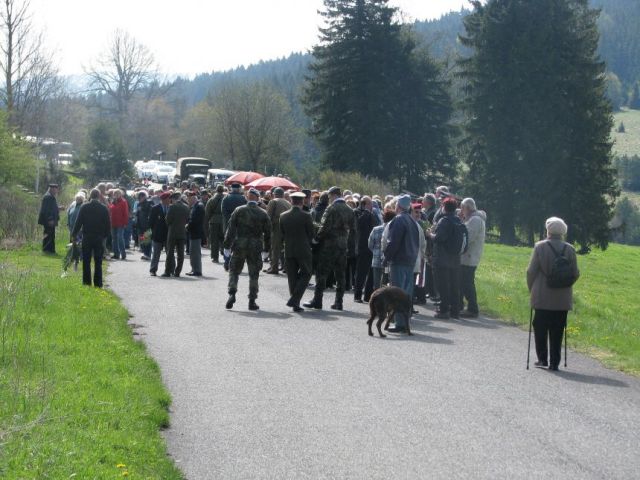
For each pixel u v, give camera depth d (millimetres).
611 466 6820
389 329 13359
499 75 55344
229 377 9766
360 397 8922
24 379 8336
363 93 64625
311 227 15422
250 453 6996
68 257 18781
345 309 15836
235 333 12734
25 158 40250
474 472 6578
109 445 6621
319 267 15586
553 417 8328
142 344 11359
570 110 54781
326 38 66000
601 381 10164
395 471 6566
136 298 16406
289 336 12602
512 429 7852
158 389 8742
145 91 108062
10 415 7031
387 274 16125
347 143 64312
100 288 16797
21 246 25844
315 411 8344
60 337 10758
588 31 56812
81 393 8023
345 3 65312
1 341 9805
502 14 55625
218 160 86375
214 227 25000
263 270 22469
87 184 65125
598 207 55031
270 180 35281
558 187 54312
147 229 25594
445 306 15102
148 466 6359
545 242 10859
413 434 7609
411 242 13906
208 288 18391
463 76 58000
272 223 21500
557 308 10734
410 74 65938
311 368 10336
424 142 65812
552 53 53969
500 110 55188
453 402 8812
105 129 71375
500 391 9398
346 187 49000
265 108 83125
